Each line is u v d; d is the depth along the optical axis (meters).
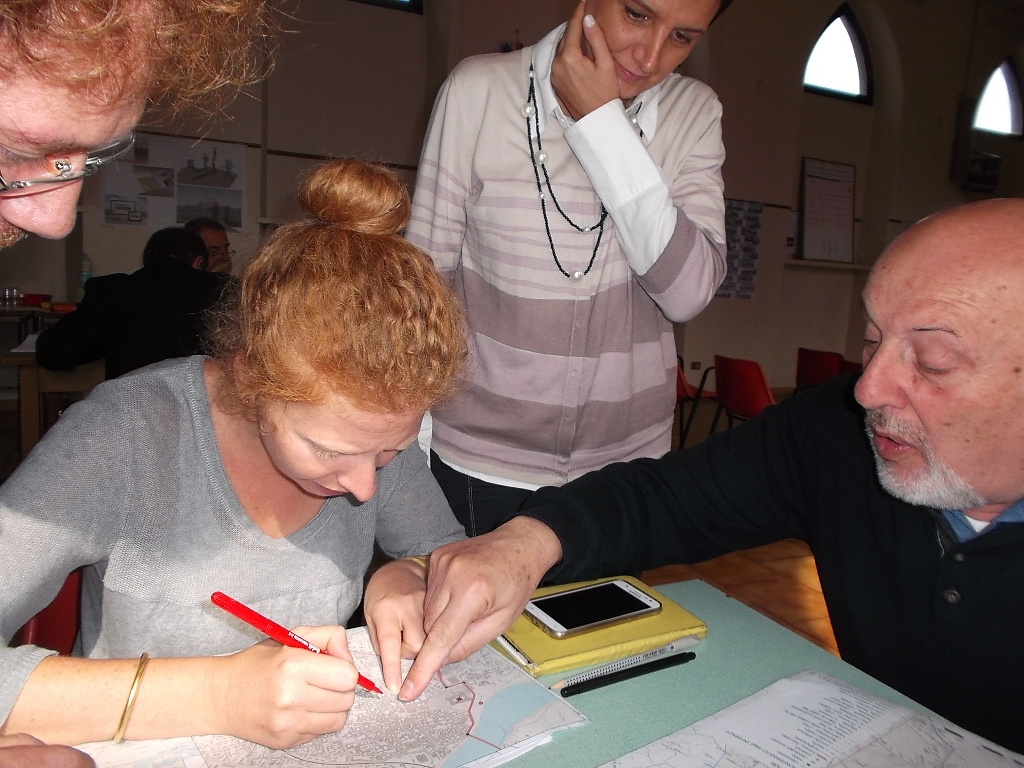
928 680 0.93
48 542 0.75
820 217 7.18
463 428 1.28
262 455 0.85
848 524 1.02
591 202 1.20
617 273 1.23
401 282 0.67
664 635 0.88
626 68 1.12
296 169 5.41
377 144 5.61
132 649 0.86
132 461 0.81
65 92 0.44
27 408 2.81
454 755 0.68
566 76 1.11
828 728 0.75
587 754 0.70
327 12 5.29
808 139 7.01
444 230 1.25
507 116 1.19
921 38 7.00
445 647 0.79
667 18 1.05
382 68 5.52
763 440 1.14
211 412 0.85
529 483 1.28
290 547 0.89
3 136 0.45
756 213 6.49
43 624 0.91
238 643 0.89
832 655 0.92
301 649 0.69
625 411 1.30
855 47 7.08
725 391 3.92
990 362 0.73
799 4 6.20
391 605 0.87
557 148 1.18
